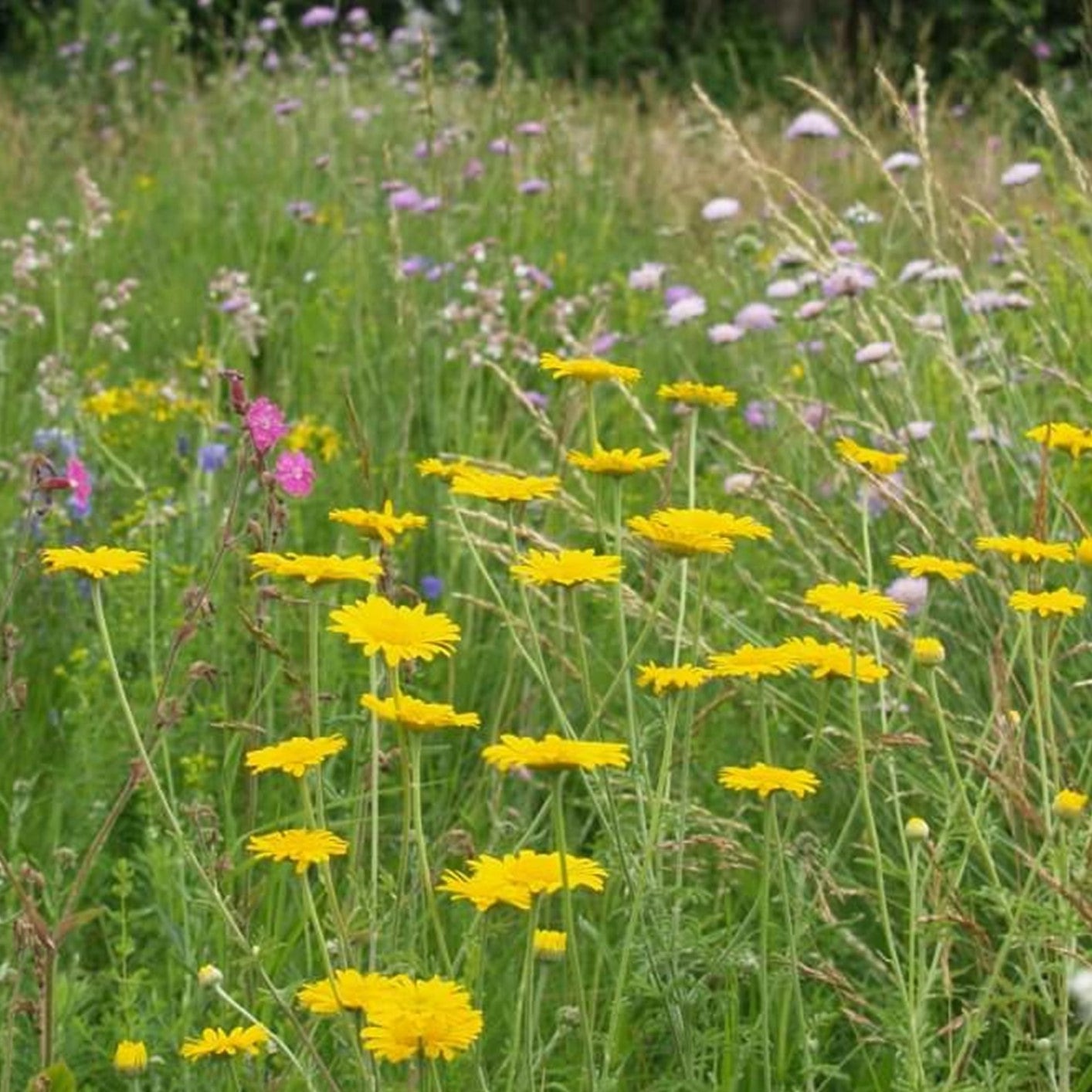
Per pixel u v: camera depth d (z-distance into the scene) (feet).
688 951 11.61
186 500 20.43
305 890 9.58
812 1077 11.43
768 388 20.04
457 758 17.38
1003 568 15.64
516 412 23.98
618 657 17.47
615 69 70.54
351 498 21.33
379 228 32.42
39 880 11.59
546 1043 13.19
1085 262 21.04
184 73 54.34
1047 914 11.21
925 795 13.56
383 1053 8.80
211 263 34.32
